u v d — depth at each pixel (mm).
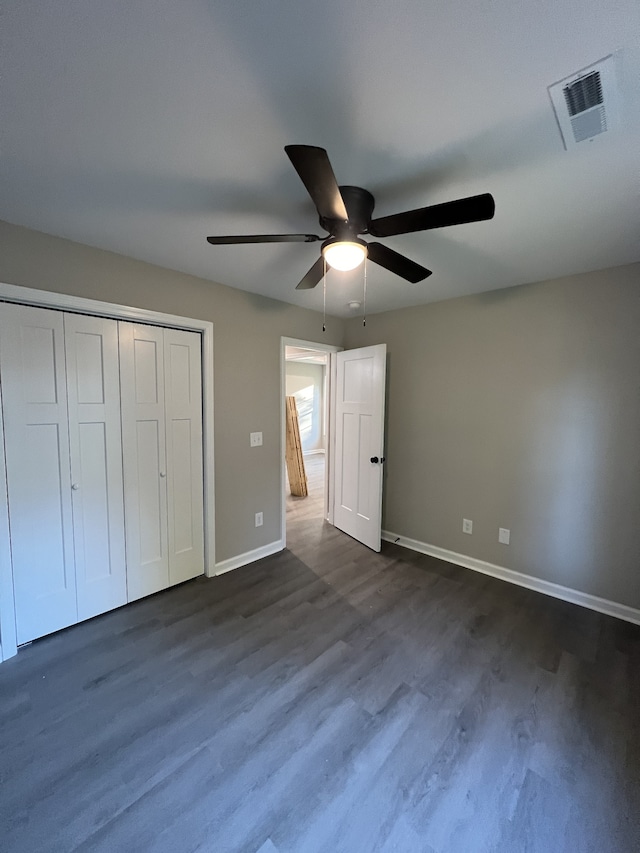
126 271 2232
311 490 5629
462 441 3051
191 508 2738
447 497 3160
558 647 2057
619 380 2330
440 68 954
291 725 1546
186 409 2654
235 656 1960
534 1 789
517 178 1406
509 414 2785
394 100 1054
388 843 1141
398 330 3426
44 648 2006
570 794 1283
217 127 1168
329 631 2180
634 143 1209
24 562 1984
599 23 831
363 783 1315
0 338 1858
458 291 2865
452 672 1856
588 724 1562
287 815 1214
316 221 1779
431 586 2725
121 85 1007
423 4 795
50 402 2037
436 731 1521
